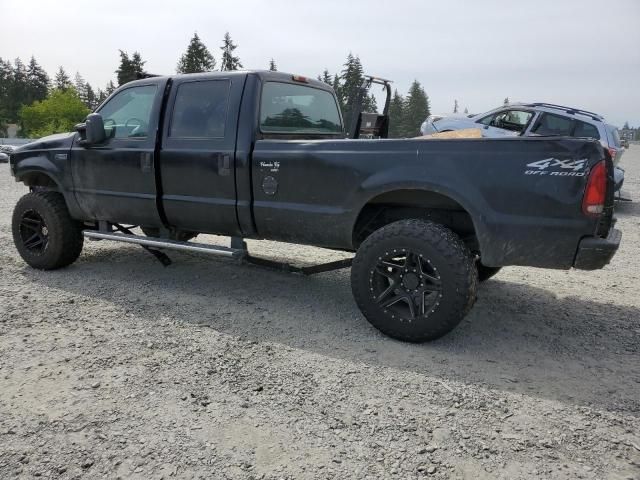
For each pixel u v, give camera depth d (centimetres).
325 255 646
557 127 1034
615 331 409
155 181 467
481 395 301
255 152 417
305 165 395
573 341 388
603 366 346
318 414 276
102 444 246
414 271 361
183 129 455
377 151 369
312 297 480
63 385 301
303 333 390
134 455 238
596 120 1014
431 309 355
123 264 579
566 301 484
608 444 255
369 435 258
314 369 329
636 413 285
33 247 546
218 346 361
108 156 486
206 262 595
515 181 329
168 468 230
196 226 470
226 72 442
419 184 353
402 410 282
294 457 239
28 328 384
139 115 483
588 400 299
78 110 8181
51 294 466
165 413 273
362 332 395
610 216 346
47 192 536
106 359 335
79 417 268
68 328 386
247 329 396
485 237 341
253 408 280
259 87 430
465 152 343
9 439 249
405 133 6694
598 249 319
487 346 374
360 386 308
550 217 325
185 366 329
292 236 421
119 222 509
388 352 358
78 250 544
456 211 392
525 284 539
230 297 474
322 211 395
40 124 7969
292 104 484
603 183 316
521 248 336
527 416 280
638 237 827
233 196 434
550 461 241
